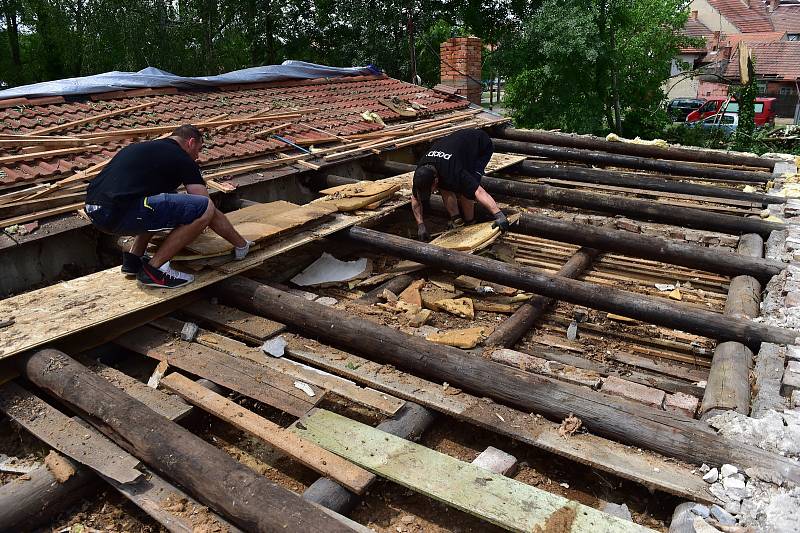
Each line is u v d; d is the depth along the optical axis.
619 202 6.47
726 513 2.34
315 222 5.11
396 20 20.47
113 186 3.66
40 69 23.03
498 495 2.45
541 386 3.07
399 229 6.32
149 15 18.84
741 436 2.77
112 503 2.69
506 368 3.21
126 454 2.66
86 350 3.55
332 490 2.54
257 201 6.56
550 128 17.03
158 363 3.69
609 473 2.81
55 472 2.62
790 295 4.23
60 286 4.06
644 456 2.70
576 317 4.45
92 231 5.16
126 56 18.98
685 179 8.34
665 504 2.68
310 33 22.25
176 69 19.78
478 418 2.98
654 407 3.19
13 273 4.68
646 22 17.52
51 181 5.27
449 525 2.56
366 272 5.14
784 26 38.72
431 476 2.56
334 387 3.22
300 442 2.77
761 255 5.32
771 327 3.72
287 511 2.21
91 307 3.74
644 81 17.80
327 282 4.96
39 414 2.96
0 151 5.48
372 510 2.64
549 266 5.39
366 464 2.64
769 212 6.43
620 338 4.22
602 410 2.89
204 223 3.92
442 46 12.98
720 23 35.62
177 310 4.09
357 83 11.59
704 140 16.47
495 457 2.88
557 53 15.62
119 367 3.67
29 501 2.51
